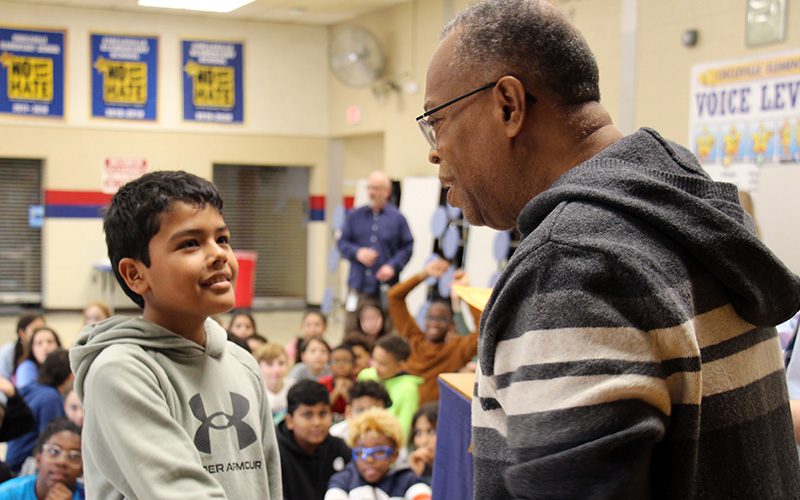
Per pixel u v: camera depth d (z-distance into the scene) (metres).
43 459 2.76
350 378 4.68
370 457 3.01
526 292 0.84
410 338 4.78
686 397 0.80
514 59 0.94
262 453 1.30
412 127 9.46
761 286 0.87
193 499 1.08
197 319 1.28
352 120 10.73
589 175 0.89
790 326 2.10
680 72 5.93
